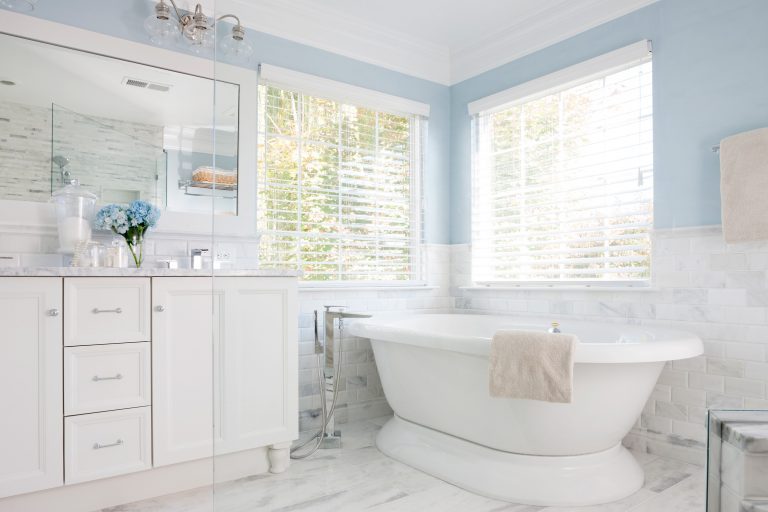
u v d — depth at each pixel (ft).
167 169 9.26
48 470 6.56
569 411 6.87
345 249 10.62
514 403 7.12
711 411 2.48
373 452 8.39
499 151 11.96
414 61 12.32
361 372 9.45
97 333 6.94
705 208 8.32
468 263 12.43
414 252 12.07
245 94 9.56
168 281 7.47
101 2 8.89
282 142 9.94
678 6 8.79
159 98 9.30
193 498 7.32
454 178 12.79
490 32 11.75
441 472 7.55
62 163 8.49
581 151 10.31
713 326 8.16
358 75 11.41
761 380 7.63
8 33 8.20
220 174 9.38
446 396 8.00
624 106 9.61
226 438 6.38
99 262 8.16
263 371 6.90
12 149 8.14
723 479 2.35
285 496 6.51
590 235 10.12
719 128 8.17
